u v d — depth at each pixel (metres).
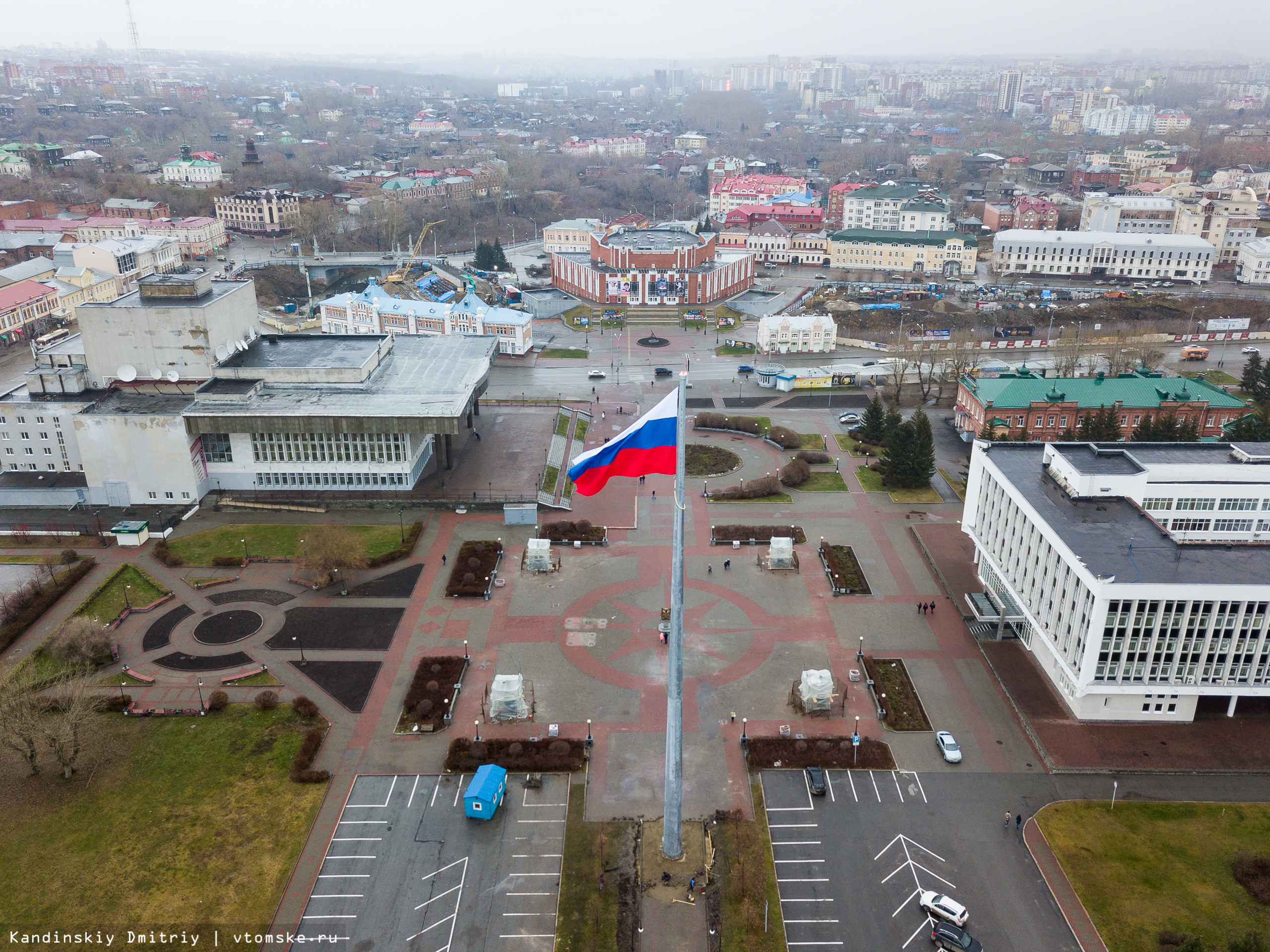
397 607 155.62
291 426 186.50
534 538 173.88
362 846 106.19
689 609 155.50
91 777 116.44
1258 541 141.00
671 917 96.75
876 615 154.50
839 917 97.12
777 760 120.00
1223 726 126.75
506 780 116.06
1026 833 108.56
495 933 95.00
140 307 198.12
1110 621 118.62
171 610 154.38
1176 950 91.62
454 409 190.38
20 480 193.88
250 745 122.69
